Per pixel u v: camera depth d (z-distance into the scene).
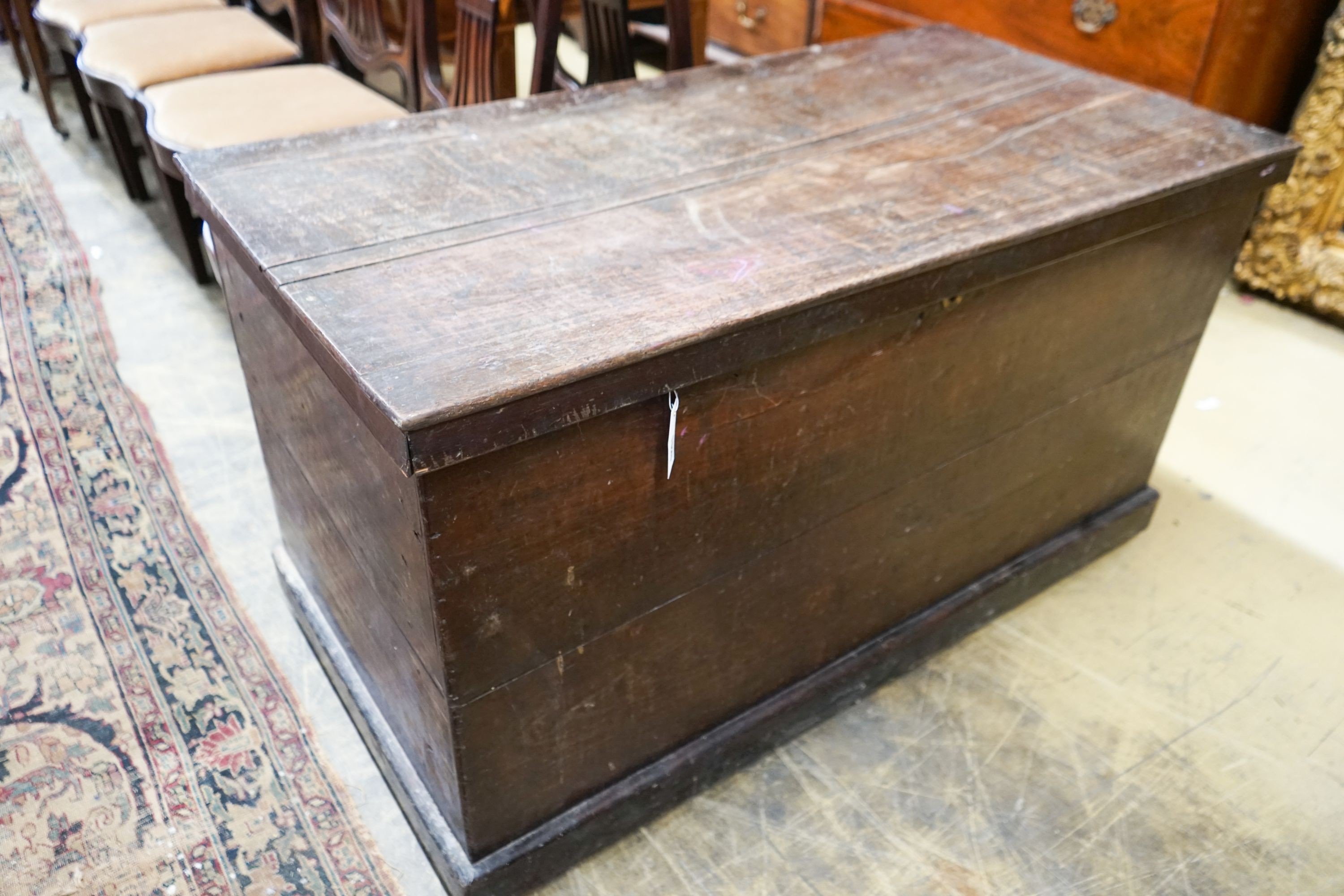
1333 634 1.67
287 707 1.46
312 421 1.13
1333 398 2.28
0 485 1.84
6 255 2.58
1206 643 1.64
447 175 1.22
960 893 1.26
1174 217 1.33
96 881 1.22
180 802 1.32
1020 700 1.53
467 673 1.00
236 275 1.21
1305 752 1.46
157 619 1.59
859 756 1.43
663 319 0.94
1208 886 1.28
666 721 1.26
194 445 1.97
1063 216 1.18
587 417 0.90
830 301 1.00
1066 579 1.77
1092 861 1.30
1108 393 1.54
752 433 1.07
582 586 1.04
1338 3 2.35
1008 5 2.45
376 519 1.03
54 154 3.18
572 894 1.24
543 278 1.00
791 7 3.08
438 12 2.73
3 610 1.59
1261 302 2.67
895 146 1.38
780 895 1.25
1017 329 1.29
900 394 1.20
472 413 0.81
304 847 1.27
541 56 1.86
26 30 3.11
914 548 1.42
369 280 0.99
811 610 1.34
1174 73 2.21
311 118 2.09
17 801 1.31
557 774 1.18
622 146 1.34
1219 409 2.23
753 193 1.21
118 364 2.20
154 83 2.31
